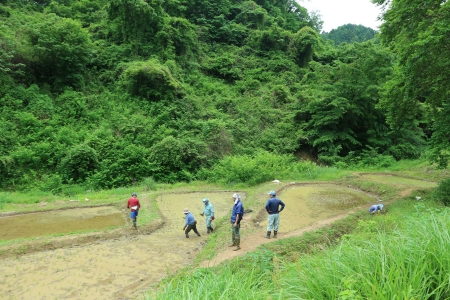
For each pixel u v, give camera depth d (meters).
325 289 3.02
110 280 8.12
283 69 42.59
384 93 15.35
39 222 13.59
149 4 36.41
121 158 23.25
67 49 27.89
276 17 55.94
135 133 26.23
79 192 19.92
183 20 38.84
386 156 28.98
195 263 8.77
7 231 12.33
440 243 3.10
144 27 35.94
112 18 36.16
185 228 11.48
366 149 32.25
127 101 29.73
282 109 35.59
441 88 14.06
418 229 3.72
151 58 34.19
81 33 29.38
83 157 21.77
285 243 9.37
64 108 26.53
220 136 27.62
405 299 2.29
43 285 7.82
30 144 22.66
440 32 11.16
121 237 11.58
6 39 25.75
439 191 13.64
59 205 16.34
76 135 24.23
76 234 11.40
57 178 20.45
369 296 2.60
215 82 39.00
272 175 23.14
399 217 10.92
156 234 11.96
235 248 9.39
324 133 30.86
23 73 26.14
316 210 14.72
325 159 29.39
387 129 32.06
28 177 20.84
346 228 11.33
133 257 9.67
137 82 30.33
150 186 21.00
